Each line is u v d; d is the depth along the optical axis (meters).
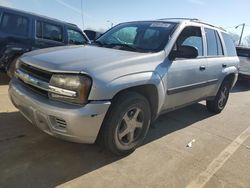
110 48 4.09
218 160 3.93
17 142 3.70
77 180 3.06
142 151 3.90
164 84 3.87
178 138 4.53
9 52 6.55
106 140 3.32
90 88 2.96
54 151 3.58
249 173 3.68
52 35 7.39
